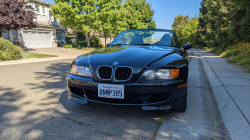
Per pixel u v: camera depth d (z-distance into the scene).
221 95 3.46
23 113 2.61
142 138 2.01
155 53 2.69
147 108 2.32
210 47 25.69
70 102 3.11
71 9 19.58
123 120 2.45
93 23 20.55
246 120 2.28
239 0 8.90
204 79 5.41
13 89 3.85
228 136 2.10
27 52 14.62
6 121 2.33
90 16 20.09
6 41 9.60
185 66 2.52
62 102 3.10
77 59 2.81
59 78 5.10
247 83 4.27
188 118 2.57
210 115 2.71
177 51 3.05
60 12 19.91
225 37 14.64
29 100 3.18
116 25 23.28
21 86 4.12
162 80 2.29
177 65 2.42
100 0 20.62
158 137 2.03
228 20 14.12
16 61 8.99
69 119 2.44
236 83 4.27
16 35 18.45
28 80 4.74
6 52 9.41
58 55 13.68
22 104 2.97
